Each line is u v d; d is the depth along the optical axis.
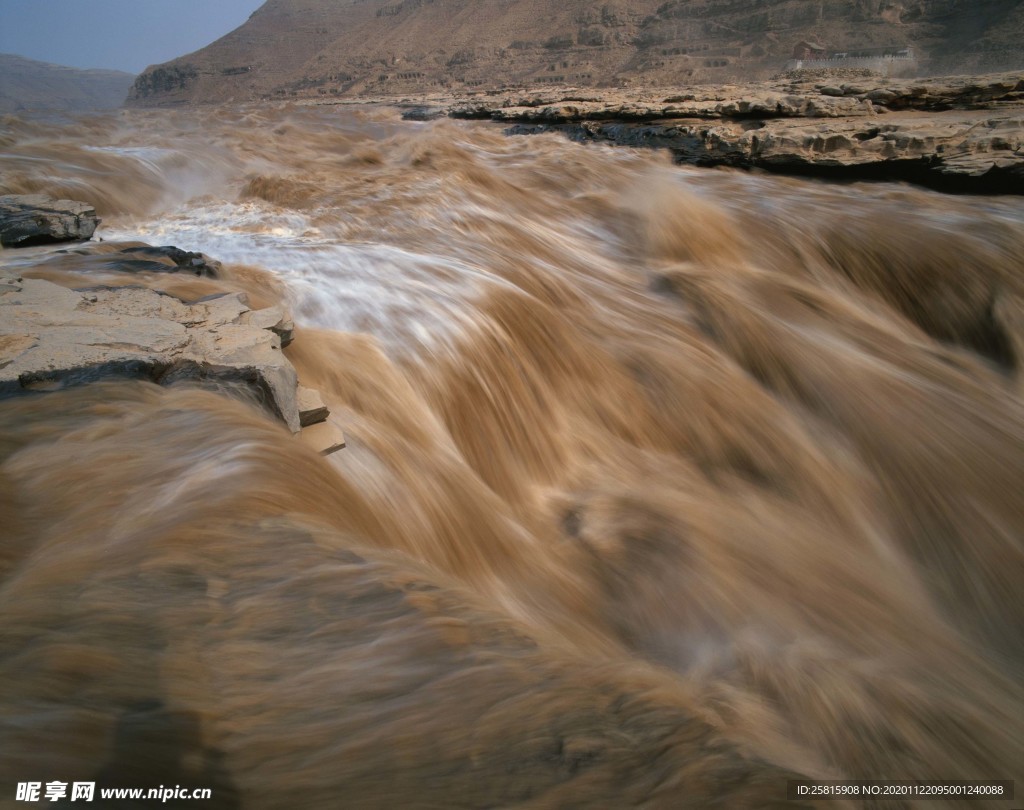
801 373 6.82
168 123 30.11
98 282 5.45
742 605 4.22
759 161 14.13
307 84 197.75
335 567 2.28
